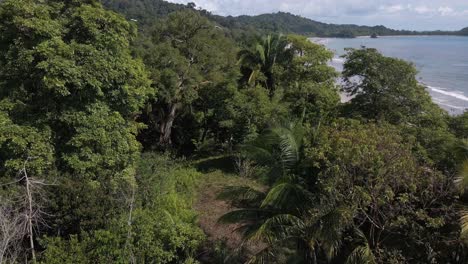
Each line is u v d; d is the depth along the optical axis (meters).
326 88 24.12
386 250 8.33
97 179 11.72
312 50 25.73
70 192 10.05
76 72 11.46
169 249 9.70
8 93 12.19
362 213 8.54
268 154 9.78
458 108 37.38
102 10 13.23
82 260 8.56
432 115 15.46
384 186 7.85
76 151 11.88
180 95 24.92
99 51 12.63
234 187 10.59
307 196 8.80
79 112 11.99
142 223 9.48
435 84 51.66
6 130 10.85
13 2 12.03
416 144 12.14
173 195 13.28
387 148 8.34
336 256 8.95
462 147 9.17
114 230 9.23
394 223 7.90
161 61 23.56
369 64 16.45
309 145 9.61
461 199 8.35
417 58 80.00
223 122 21.33
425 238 8.19
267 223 8.49
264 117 20.50
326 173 8.18
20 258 8.88
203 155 25.48
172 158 22.66
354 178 8.05
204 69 26.64
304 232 8.56
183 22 26.28
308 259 9.38
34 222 9.66
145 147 27.42
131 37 14.77
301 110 22.39
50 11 13.08
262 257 9.02
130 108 13.79
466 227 7.37
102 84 12.41
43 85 11.32
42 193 9.75
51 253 8.60
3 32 12.20
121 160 12.89
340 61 86.50
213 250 11.63
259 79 27.48
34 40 11.97
